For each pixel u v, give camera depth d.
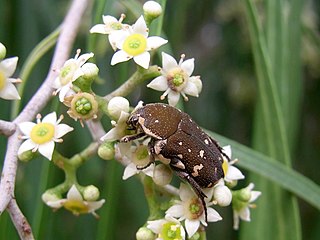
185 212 0.09
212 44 0.20
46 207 0.12
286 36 0.13
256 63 0.12
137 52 0.09
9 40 0.16
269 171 0.12
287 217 0.12
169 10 0.16
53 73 0.10
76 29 0.11
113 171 0.13
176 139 0.09
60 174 0.15
